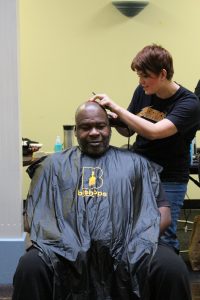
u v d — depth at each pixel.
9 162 2.58
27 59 4.29
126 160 1.97
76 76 4.34
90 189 1.88
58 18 4.24
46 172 1.95
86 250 1.69
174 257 1.70
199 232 2.92
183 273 1.67
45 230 1.78
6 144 2.57
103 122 1.97
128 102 4.37
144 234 1.76
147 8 4.23
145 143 2.10
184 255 3.17
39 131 4.42
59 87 4.35
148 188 1.92
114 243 1.74
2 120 2.55
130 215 1.83
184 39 4.29
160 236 1.84
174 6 4.23
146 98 2.14
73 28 4.26
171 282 1.66
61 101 4.37
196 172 2.81
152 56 1.96
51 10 4.23
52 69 4.32
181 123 1.99
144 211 1.85
